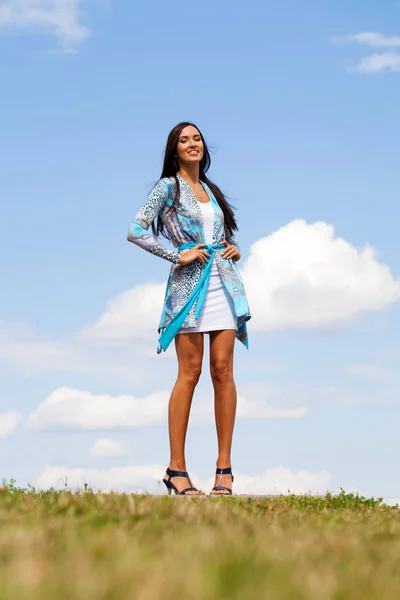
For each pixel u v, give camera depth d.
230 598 2.29
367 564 3.00
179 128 7.10
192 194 7.01
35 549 2.92
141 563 2.70
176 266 6.93
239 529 3.87
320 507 6.18
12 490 5.64
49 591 2.21
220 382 6.88
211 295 6.85
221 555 2.90
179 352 6.90
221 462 6.89
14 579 2.36
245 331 7.16
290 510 5.45
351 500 6.48
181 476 6.81
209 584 2.40
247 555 2.95
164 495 5.80
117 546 3.06
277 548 3.17
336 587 2.47
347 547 3.36
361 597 2.41
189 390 6.86
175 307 6.84
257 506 5.51
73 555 2.82
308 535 3.77
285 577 2.56
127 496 5.23
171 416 6.86
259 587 2.42
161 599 2.20
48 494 5.43
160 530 3.78
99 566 2.64
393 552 3.35
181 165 7.16
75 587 2.27
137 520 4.20
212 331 6.85
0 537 3.21
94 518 4.10
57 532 3.41
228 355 6.88
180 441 6.85
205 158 7.32
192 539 3.31
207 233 6.98
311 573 2.66
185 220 6.93
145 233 6.91
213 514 4.53
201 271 6.86
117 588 2.27
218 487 6.82
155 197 6.95
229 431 6.91
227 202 7.31
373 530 4.44
